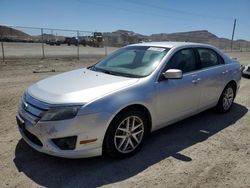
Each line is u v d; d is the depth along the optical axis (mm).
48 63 15656
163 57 4414
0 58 16891
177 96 4426
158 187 3211
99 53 25625
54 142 3326
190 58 4891
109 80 3975
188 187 3230
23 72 11688
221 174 3521
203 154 4043
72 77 4242
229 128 5098
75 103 3316
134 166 3654
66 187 3178
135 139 3922
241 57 27578
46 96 3512
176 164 3736
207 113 5926
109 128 3539
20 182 3246
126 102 3613
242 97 7602
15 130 4730
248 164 3793
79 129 3297
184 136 4676
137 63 4500
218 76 5371
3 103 6379
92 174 3441
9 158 3768
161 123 4332
